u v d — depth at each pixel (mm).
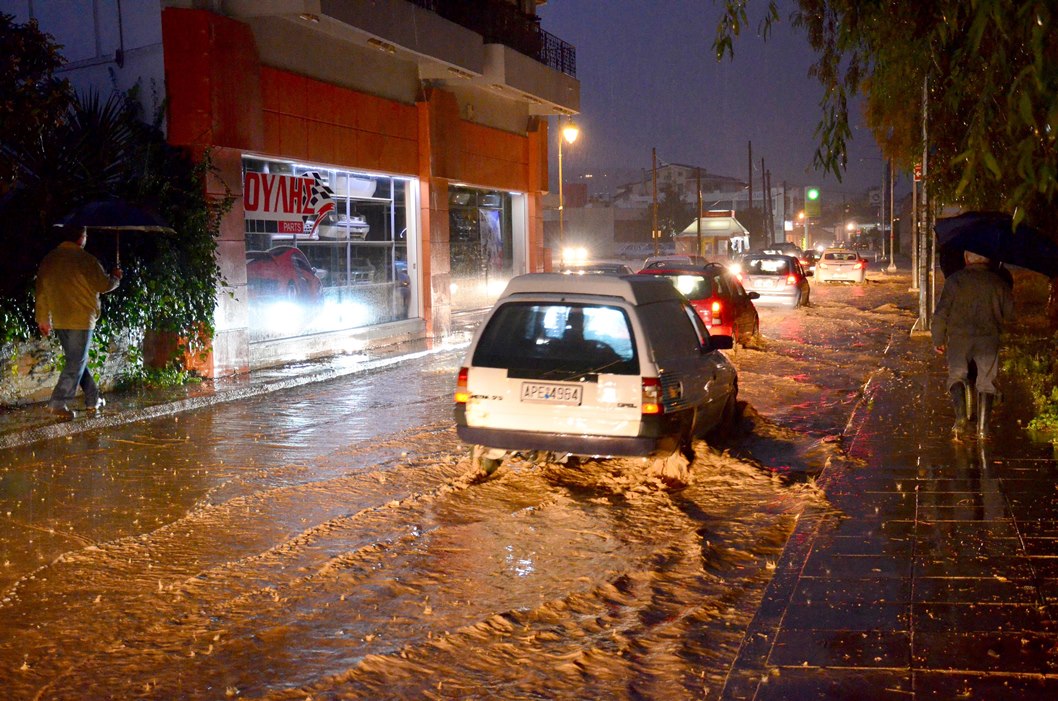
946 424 10141
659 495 8062
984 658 4484
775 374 15516
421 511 7660
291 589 5973
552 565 6375
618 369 8031
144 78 15078
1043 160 4117
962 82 6891
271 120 16297
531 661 4902
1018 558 5867
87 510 7824
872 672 4387
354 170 19266
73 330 11461
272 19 16375
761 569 6289
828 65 8047
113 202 11859
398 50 18625
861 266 44938
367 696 4543
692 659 4887
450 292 23781
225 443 10547
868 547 6191
